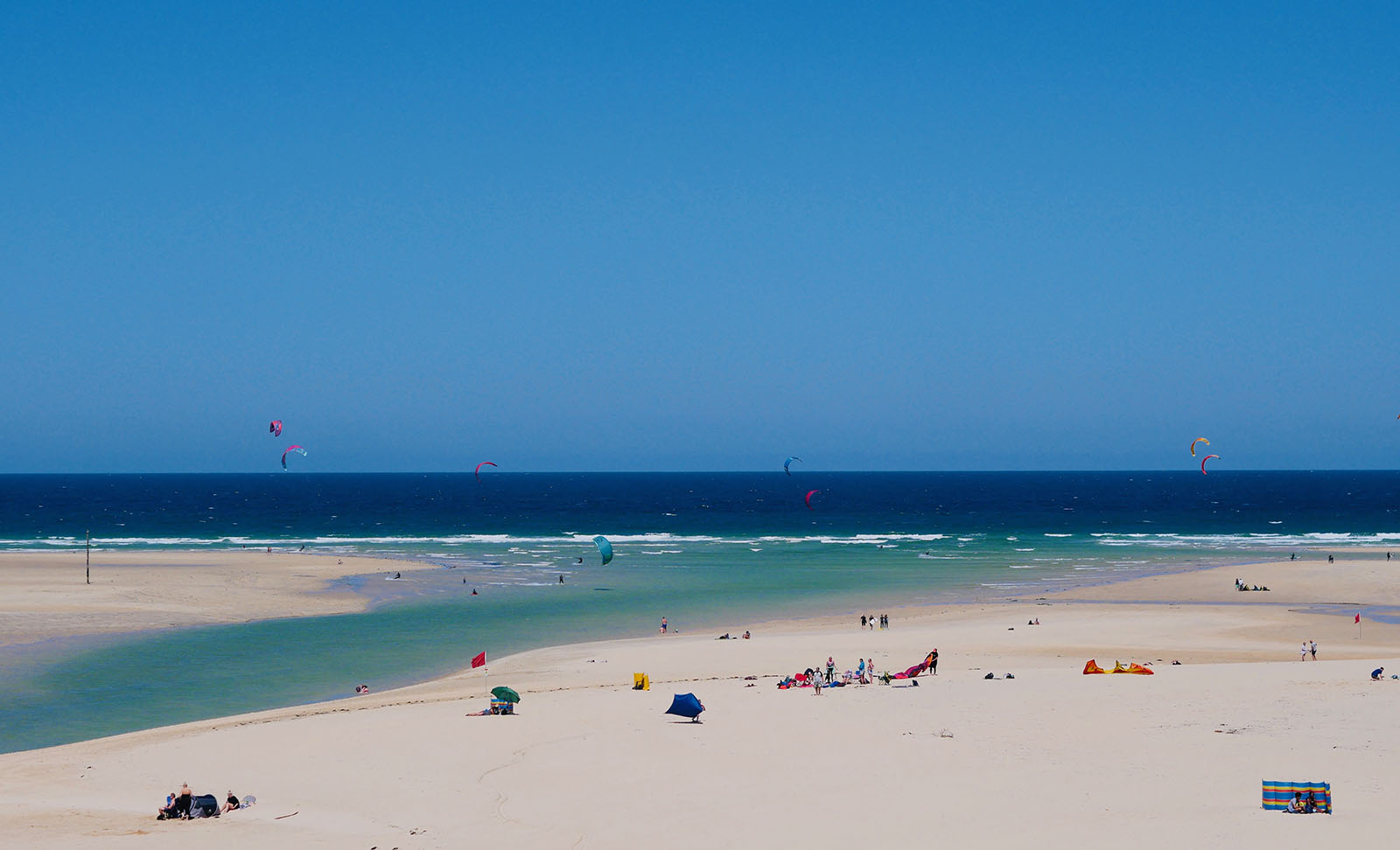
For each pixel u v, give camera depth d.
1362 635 51.09
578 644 50.19
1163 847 17.05
